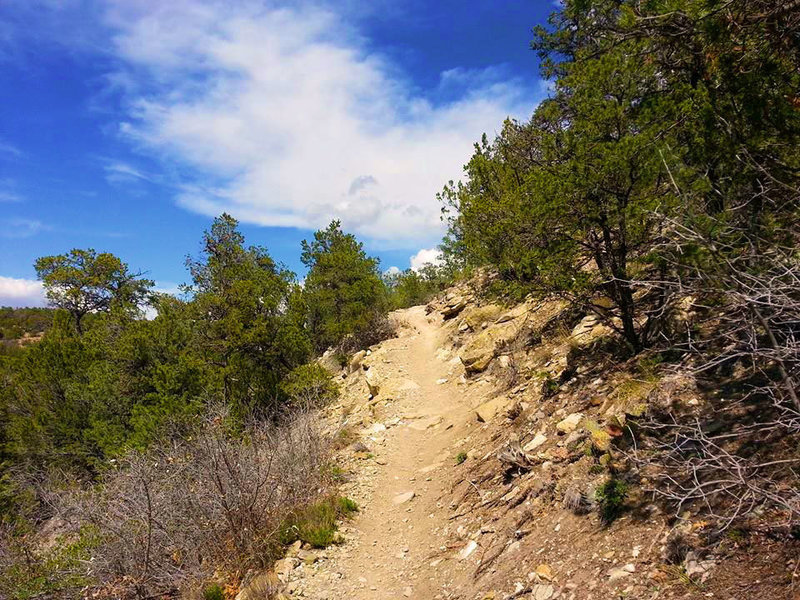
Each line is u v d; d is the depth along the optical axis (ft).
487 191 36.94
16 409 71.15
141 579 22.20
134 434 51.16
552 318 39.32
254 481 24.67
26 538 28.19
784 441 11.88
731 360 16.62
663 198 17.28
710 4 12.17
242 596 19.69
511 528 17.84
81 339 73.41
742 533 10.61
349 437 37.83
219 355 55.11
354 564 20.97
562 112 23.52
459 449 30.12
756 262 10.16
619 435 16.94
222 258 58.75
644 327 23.03
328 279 74.18
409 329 74.23
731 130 13.19
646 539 12.51
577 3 19.02
